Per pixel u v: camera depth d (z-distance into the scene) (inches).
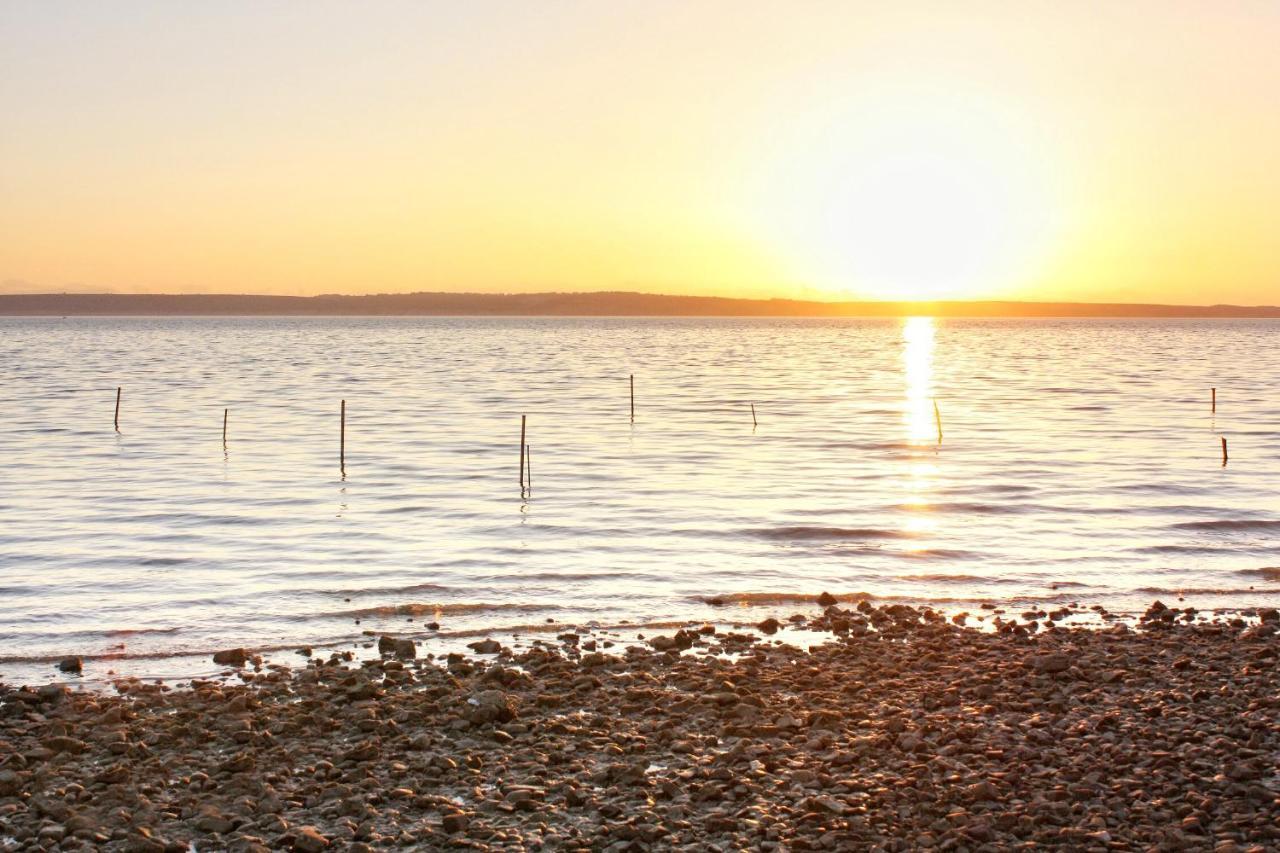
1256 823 403.2
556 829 418.6
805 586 940.0
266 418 2610.7
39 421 2524.6
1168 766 462.0
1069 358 6491.1
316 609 864.3
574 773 478.6
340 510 1358.3
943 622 797.2
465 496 1466.5
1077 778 453.1
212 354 6545.3
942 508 1362.0
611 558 1064.8
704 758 492.4
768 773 470.3
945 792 438.6
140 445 2069.4
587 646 740.0
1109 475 1662.2
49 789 457.7
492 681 625.0
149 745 524.7
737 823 416.5
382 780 471.2
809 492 1499.8
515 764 489.7
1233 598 886.4
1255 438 2186.3
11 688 631.8
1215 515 1302.9
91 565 1039.6
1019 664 648.4
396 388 3708.2
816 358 6530.5
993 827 406.9
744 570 1005.8
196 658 719.1
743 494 1482.5
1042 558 1058.1
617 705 583.5
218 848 410.0
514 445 2068.2
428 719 553.3
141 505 1396.4
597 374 4650.6
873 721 538.6
